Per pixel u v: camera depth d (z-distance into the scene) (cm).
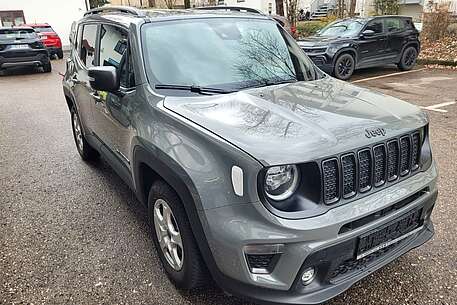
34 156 541
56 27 2262
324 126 221
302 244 196
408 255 291
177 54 303
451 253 292
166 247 268
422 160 255
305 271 203
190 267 240
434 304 244
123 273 284
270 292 204
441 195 380
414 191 235
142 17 327
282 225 193
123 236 332
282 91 282
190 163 220
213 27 333
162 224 268
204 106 254
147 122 266
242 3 2572
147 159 260
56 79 1281
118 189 426
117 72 301
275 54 336
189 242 236
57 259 303
